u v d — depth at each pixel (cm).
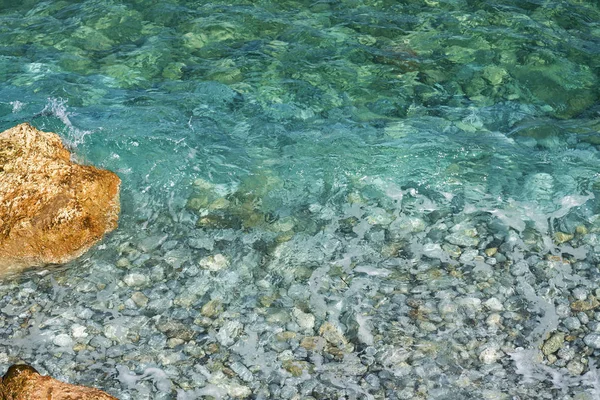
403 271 859
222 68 1060
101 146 964
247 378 781
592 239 883
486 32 1100
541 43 1084
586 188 930
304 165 955
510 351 798
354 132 988
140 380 780
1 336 811
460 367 788
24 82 1040
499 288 842
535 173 946
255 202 922
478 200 921
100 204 891
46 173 879
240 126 995
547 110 1014
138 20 1123
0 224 856
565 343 803
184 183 937
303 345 803
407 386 776
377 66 1062
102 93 1029
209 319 822
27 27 1115
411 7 1140
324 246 882
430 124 998
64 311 829
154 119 996
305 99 1023
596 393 773
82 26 1115
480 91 1034
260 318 822
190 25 1116
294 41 1094
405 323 817
